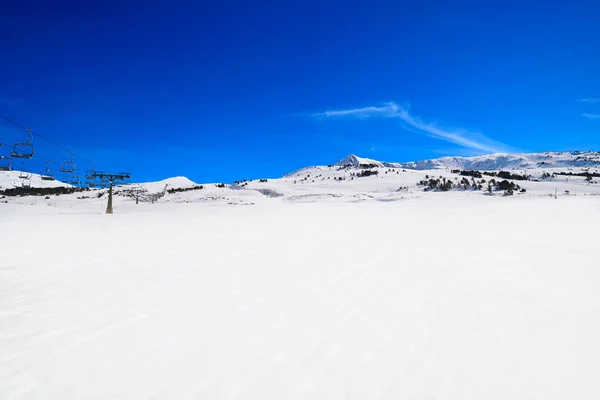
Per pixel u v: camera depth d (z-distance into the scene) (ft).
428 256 35.29
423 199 223.92
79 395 11.91
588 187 365.81
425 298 22.24
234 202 206.59
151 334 16.67
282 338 16.39
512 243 43.68
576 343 15.70
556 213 90.74
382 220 75.61
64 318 18.43
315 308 20.42
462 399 11.75
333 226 62.13
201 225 58.59
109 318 18.56
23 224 49.47
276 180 583.99
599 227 60.64
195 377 13.06
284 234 49.70
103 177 102.78
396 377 13.08
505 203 142.41
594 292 23.25
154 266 29.30
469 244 42.65
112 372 13.33
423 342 15.97
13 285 23.48
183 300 21.53
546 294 22.89
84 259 30.60
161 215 84.48
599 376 13.01
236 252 35.83
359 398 11.87
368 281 26.14
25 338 16.03
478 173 533.14
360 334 16.88
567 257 34.81
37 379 12.80
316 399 11.82
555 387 12.35
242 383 12.70
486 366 13.80
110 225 54.34
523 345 15.57
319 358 14.52
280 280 26.22
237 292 23.25
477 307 20.52
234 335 16.67
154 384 12.57
